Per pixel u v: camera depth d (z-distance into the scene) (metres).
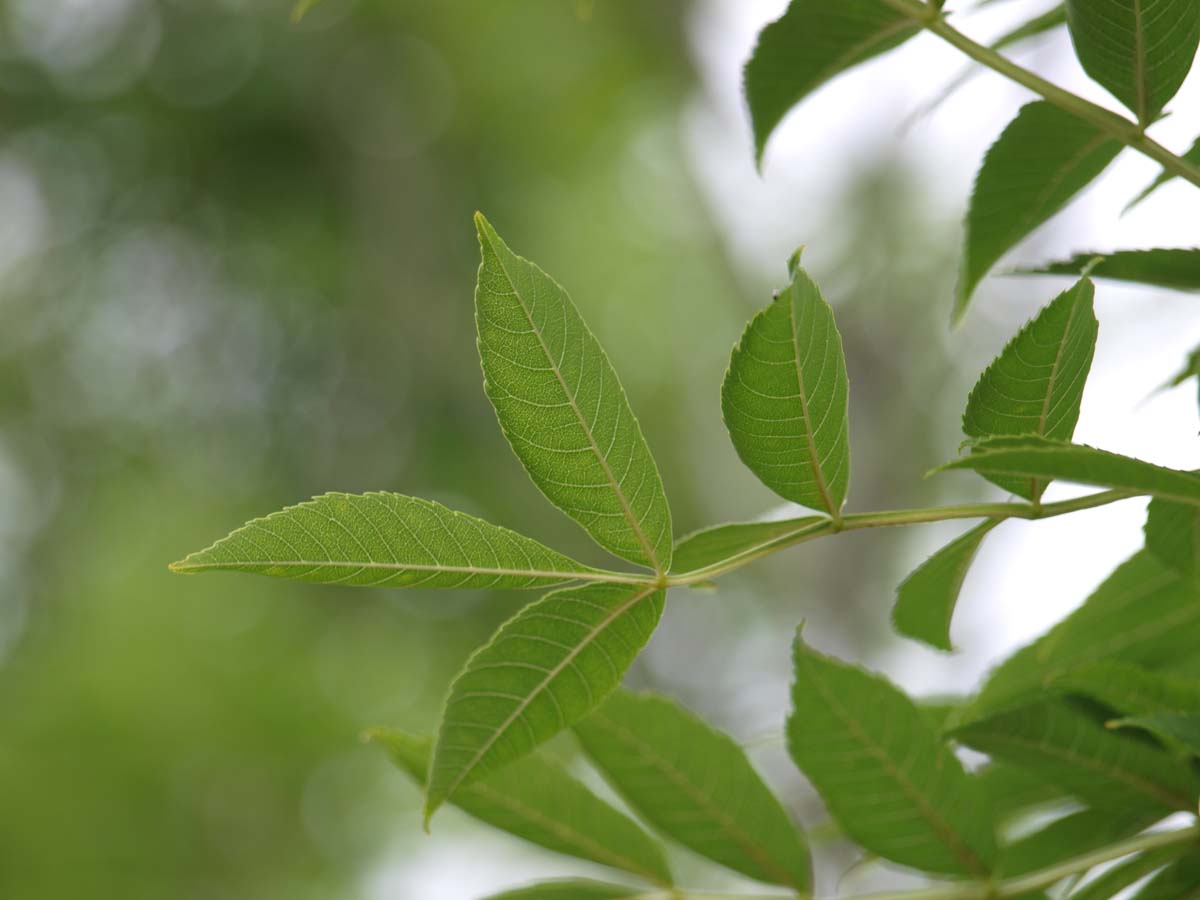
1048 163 0.74
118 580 5.54
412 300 7.02
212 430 6.85
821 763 0.74
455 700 0.56
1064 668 0.76
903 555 5.25
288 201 7.15
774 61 0.78
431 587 0.53
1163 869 0.68
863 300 5.79
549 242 7.33
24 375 6.87
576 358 0.52
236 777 4.87
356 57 7.14
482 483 6.55
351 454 6.74
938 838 0.73
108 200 7.14
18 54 7.00
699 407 6.89
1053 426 0.55
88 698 4.88
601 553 6.07
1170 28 0.60
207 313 7.07
